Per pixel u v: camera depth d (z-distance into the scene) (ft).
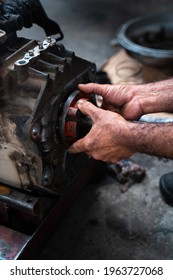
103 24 8.37
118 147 3.03
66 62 2.93
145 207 4.18
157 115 4.73
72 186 3.66
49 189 3.10
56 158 3.09
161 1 9.19
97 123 2.99
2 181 3.34
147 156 4.78
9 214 3.42
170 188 4.08
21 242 3.22
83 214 4.16
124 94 3.54
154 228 3.98
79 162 3.53
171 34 6.37
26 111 2.79
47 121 2.82
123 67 5.83
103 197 4.32
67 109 2.97
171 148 2.92
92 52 7.48
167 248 3.80
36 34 6.68
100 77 5.00
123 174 4.42
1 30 2.90
